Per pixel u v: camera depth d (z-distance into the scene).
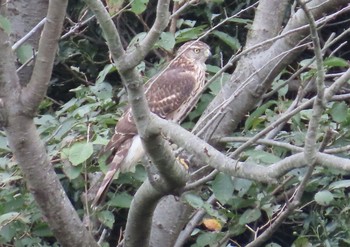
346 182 9.52
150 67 13.37
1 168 10.00
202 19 14.67
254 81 10.19
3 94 7.59
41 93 7.59
